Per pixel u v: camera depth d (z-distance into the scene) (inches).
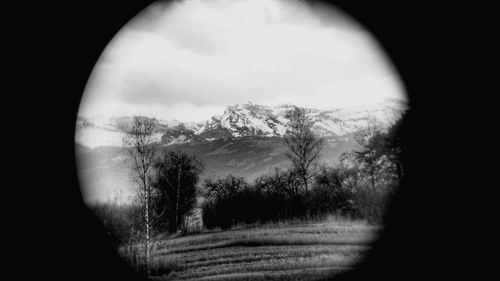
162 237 306.8
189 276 248.7
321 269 244.4
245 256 279.7
